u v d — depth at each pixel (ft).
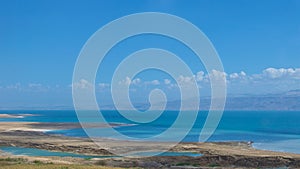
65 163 161.99
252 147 262.26
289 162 183.83
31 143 254.68
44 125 453.58
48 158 178.70
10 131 352.28
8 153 215.10
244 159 185.98
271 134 386.11
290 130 439.22
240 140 316.19
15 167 133.49
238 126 511.81
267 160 185.57
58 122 523.70
